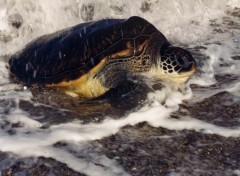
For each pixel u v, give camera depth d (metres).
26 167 5.45
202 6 12.05
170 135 6.27
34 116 6.66
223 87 7.71
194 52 8.91
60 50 7.43
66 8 10.73
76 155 5.70
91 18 11.13
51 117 6.63
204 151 5.89
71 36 7.55
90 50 7.08
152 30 7.26
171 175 5.38
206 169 5.51
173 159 5.70
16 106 6.96
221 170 5.49
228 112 6.91
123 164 5.56
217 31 10.69
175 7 11.59
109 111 6.67
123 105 6.52
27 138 5.98
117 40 7.09
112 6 11.25
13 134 6.10
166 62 7.05
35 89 7.48
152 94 6.71
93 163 5.55
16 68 8.07
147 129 6.40
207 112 6.89
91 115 6.63
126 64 7.09
